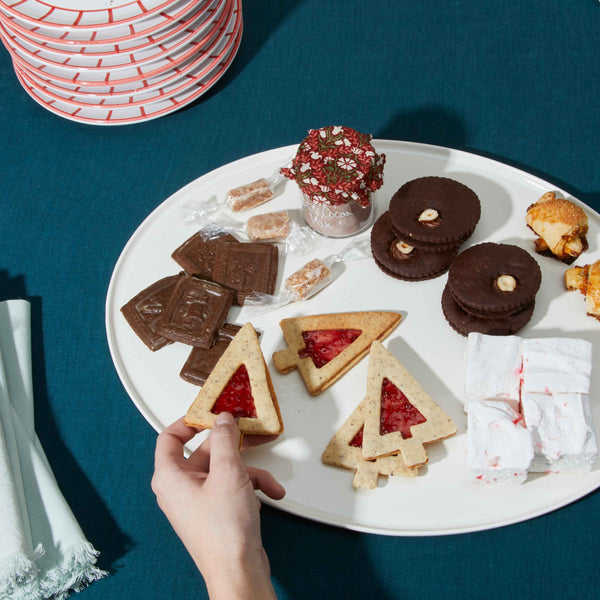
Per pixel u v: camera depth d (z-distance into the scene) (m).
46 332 0.81
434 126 0.87
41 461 0.73
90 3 0.81
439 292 0.79
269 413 0.71
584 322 0.76
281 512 0.72
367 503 0.71
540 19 0.91
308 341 0.77
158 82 0.85
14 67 0.92
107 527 0.72
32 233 0.85
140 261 0.82
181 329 0.77
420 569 0.69
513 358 0.73
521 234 0.80
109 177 0.88
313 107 0.89
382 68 0.90
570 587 0.68
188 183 0.86
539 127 0.86
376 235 0.80
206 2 0.83
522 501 0.70
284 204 0.84
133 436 0.76
